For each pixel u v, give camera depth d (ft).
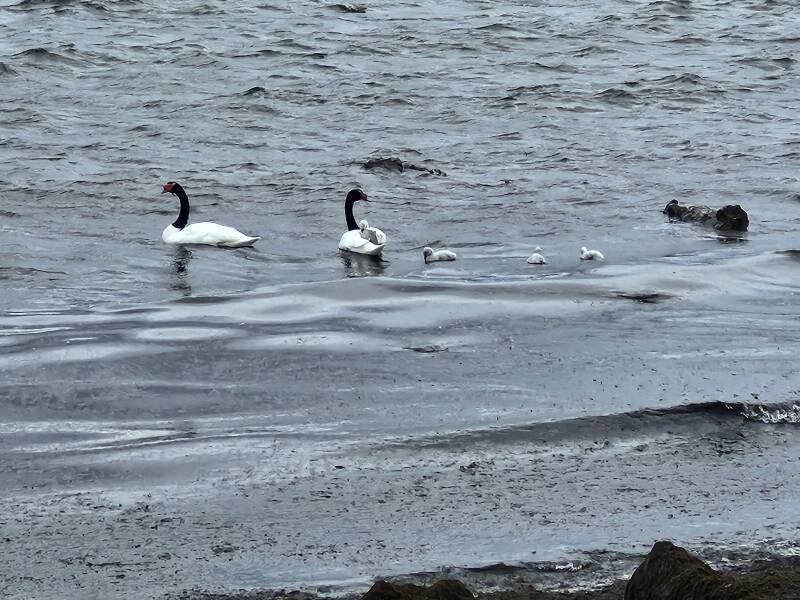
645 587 29.91
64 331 57.57
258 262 74.54
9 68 133.39
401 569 35.17
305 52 147.43
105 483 41.50
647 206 87.92
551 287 64.90
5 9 172.86
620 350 55.72
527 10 183.52
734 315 61.52
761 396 49.57
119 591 34.09
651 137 110.32
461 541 37.11
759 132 112.47
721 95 128.57
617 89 128.67
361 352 54.95
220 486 41.29
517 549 36.40
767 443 45.52
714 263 71.97
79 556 36.29
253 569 35.37
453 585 29.43
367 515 39.11
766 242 78.43
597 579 34.35
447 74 137.28
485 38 159.43
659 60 148.56
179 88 128.36
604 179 95.81
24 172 95.50
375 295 63.00
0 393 49.49
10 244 76.18
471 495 40.63
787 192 91.50
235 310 60.85
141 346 55.16
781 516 38.86
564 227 82.58
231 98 123.54
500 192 92.02
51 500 40.16
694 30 168.96
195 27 164.04
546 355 54.95
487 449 44.42
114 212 86.02
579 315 60.95
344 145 106.73
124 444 44.75
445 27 167.22
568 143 107.96
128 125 112.47
